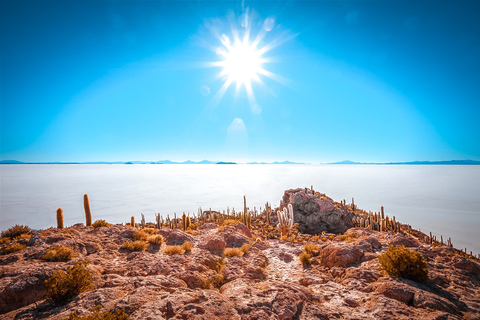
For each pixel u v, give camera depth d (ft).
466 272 37.29
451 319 22.94
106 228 59.36
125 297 24.18
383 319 23.88
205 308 22.59
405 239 53.36
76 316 18.90
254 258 48.14
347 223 159.33
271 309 23.88
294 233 111.14
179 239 57.16
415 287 29.68
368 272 36.17
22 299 24.76
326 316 24.23
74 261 35.14
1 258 35.45
